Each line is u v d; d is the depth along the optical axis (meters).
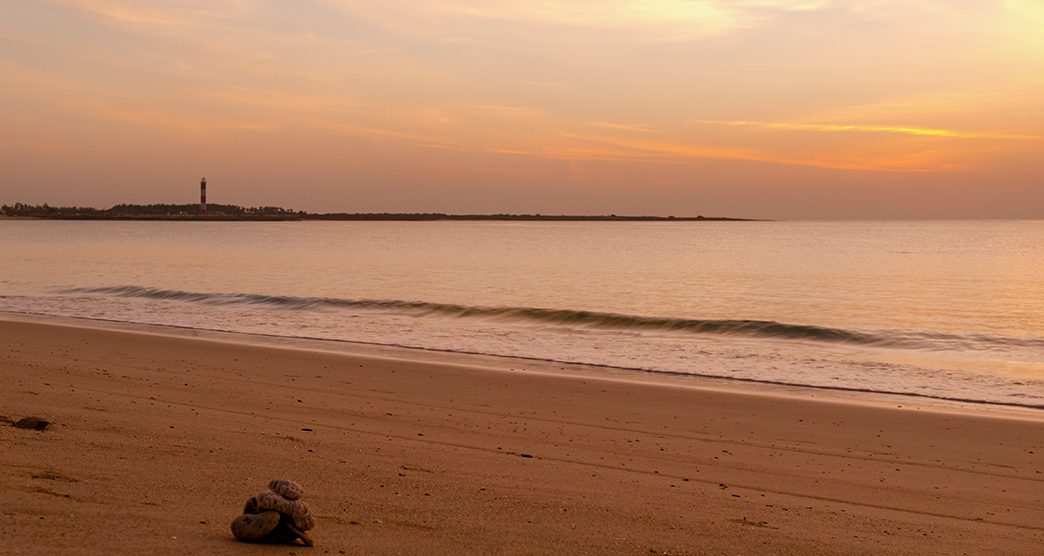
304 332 27.38
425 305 35.72
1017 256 85.00
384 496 8.41
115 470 8.45
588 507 8.55
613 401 15.88
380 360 20.34
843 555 7.46
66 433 10.19
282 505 6.38
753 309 38.66
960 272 61.59
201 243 115.69
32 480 7.60
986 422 14.49
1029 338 27.77
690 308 38.97
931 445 12.89
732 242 129.88
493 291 46.88
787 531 8.15
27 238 135.00
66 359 18.56
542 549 6.95
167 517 6.83
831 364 21.97
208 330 27.50
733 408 15.46
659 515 8.44
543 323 30.84
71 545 5.81
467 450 11.34
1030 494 10.28
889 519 8.95
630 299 42.81
